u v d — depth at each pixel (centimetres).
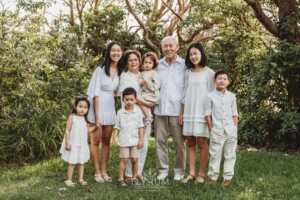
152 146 772
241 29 924
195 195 451
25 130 650
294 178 518
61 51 779
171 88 511
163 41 507
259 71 764
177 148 518
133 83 513
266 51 807
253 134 811
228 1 909
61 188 482
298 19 783
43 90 692
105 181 519
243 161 625
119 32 1270
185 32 1354
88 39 1192
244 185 488
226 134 483
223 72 489
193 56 493
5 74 649
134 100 493
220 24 1026
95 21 1236
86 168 591
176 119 512
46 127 668
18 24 671
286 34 811
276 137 791
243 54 873
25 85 663
